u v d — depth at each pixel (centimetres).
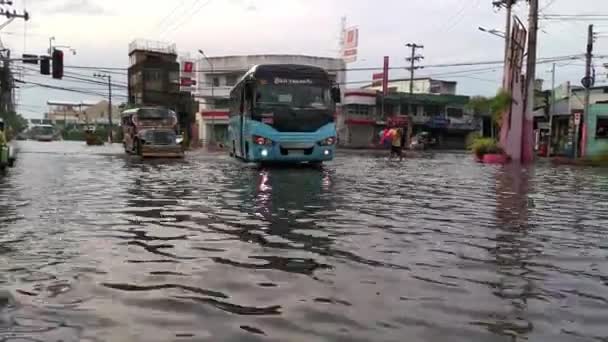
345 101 5578
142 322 337
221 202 909
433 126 5756
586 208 885
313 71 1697
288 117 1648
